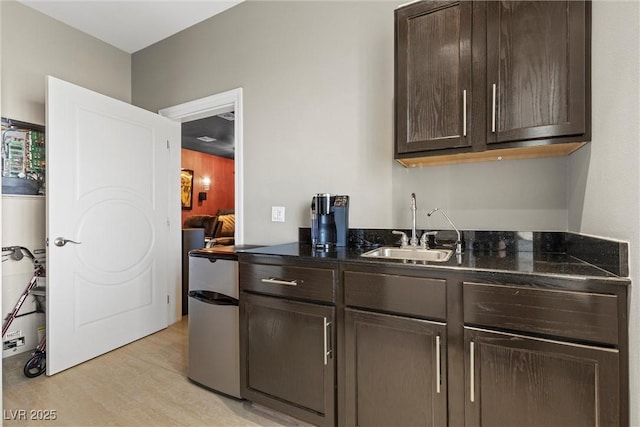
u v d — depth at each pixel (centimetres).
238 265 175
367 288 136
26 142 242
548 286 108
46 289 207
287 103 227
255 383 166
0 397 150
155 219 282
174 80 286
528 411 110
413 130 154
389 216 194
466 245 174
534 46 129
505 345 113
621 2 101
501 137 135
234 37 251
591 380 102
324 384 146
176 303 305
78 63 276
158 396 183
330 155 212
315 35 217
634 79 95
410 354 128
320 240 192
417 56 153
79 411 169
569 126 124
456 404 121
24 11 242
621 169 102
